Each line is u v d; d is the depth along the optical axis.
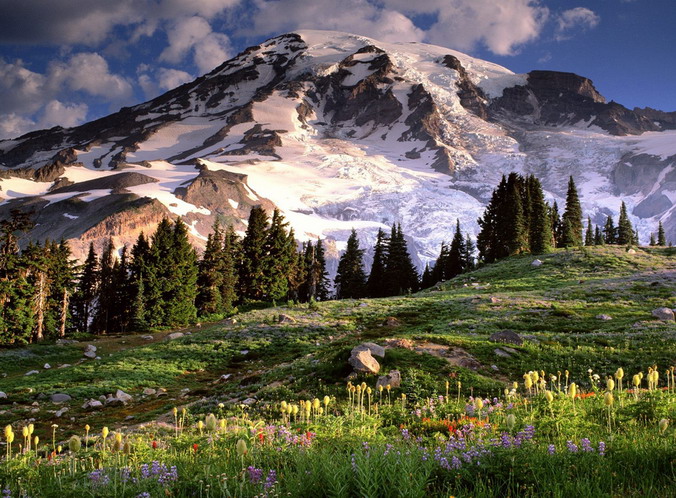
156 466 7.37
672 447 6.87
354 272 117.56
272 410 22.08
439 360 26.58
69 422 29.33
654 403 11.02
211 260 93.69
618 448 7.31
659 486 5.78
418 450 7.72
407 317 56.91
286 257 99.56
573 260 84.38
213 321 84.81
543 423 10.01
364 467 5.84
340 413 19.72
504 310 52.84
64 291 80.56
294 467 7.58
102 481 7.02
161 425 23.16
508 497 5.64
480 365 26.75
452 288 80.56
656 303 51.88
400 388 22.95
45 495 6.66
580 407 11.78
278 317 60.94
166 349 51.94
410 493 5.38
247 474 6.79
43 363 54.53
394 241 107.06
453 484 6.22
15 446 23.33
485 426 10.82
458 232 111.00
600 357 28.69
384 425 15.33
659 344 31.23
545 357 28.81
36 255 72.12
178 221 85.56
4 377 47.91
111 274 92.94
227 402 26.59
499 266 91.31
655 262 78.69
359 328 53.91
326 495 5.83
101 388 36.91
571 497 5.48
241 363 45.72
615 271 75.00
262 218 98.31
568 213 120.06
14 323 65.06
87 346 61.00
